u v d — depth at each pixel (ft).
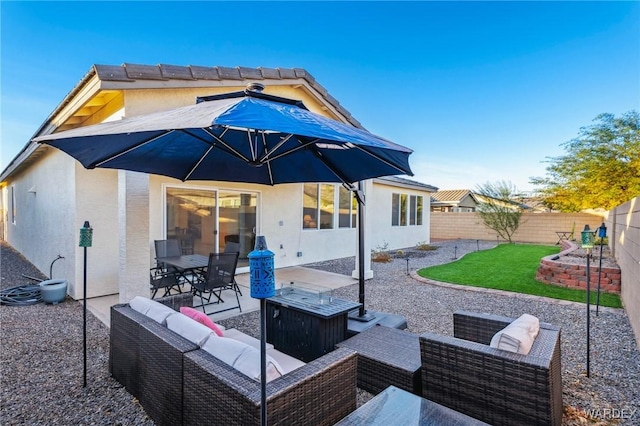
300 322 12.00
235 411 5.89
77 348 12.75
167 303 12.19
